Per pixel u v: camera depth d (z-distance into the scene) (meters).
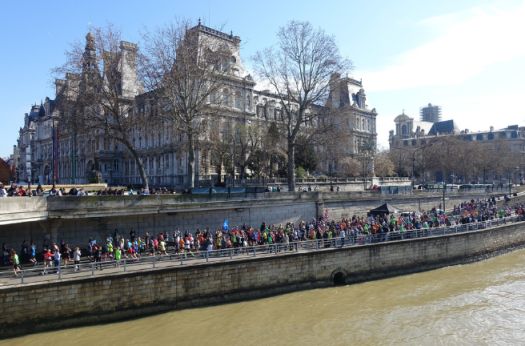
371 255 34.41
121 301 24.53
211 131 49.97
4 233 27.84
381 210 44.12
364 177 69.44
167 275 25.95
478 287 32.44
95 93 39.75
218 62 43.56
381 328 24.34
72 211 29.30
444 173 112.00
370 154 82.50
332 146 54.72
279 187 53.34
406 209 55.91
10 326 21.66
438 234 39.94
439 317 26.09
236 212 39.28
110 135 41.66
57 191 33.91
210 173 63.50
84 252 30.73
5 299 21.52
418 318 25.91
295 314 26.36
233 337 22.80
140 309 25.11
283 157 62.66
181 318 25.12
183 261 27.84
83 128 41.16
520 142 136.62
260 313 26.36
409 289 31.81
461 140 101.44
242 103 67.69
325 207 46.38
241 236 32.56
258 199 40.41
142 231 33.91
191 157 41.16
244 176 59.53
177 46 40.81
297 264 30.88
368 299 29.39
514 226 47.38
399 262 35.91
